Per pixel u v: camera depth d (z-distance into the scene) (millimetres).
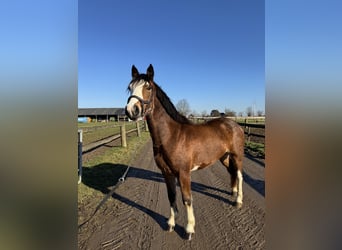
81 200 4117
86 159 7441
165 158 2955
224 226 3172
